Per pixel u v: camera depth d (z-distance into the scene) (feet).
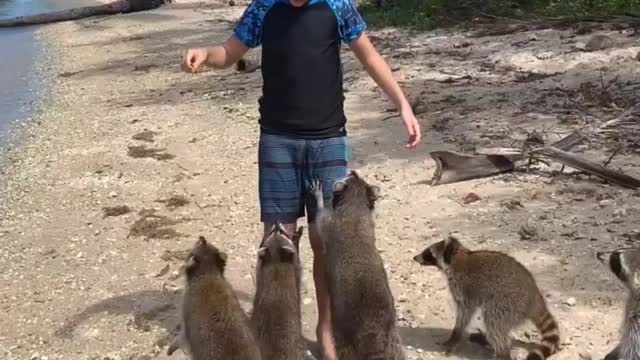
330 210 8.30
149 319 10.64
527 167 14.71
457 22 29.19
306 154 8.32
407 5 32.35
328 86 8.19
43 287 11.90
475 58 23.65
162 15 45.11
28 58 34.73
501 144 16.05
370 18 31.99
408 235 12.44
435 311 10.12
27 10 51.49
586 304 9.86
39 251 13.32
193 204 14.88
